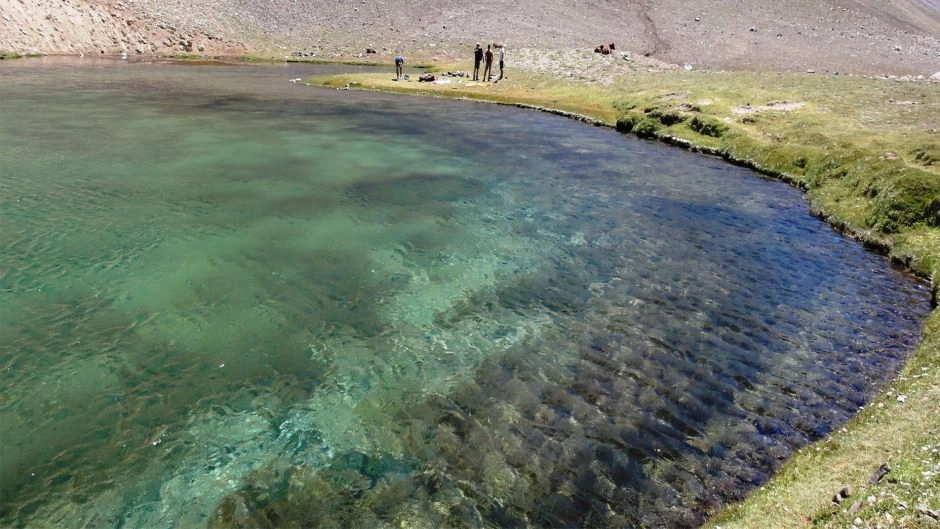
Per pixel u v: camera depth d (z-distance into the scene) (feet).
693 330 51.11
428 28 364.17
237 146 109.91
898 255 67.72
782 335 50.78
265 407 39.93
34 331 47.34
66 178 84.48
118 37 298.56
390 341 48.34
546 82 205.57
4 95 152.25
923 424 33.99
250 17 362.53
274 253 63.82
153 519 31.09
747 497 32.04
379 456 35.63
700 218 80.53
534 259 65.10
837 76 182.39
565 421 38.93
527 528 30.50
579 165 107.34
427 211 79.05
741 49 324.80
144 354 45.27
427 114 158.51
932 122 117.08
